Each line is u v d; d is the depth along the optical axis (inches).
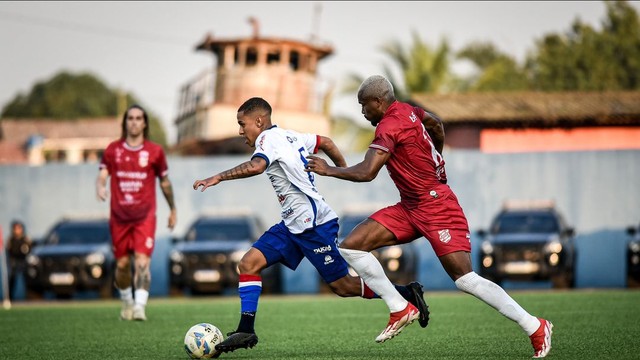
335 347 599.8
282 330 753.6
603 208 1734.7
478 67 3868.1
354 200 1786.4
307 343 633.6
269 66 3120.1
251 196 1811.0
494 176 1760.6
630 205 1726.1
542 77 3939.5
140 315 848.9
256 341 534.3
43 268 1544.0
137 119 831.1
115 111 5546.3
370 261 519.2
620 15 3973.9
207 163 1818.4
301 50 3181.6
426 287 1732.3
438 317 861.2
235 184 1811.0
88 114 5502.0
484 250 1524.4
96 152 3922.2
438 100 2439.7
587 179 1738.4
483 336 658.2
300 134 565.9
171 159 1817.2
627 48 3929.6
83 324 846.5
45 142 3841.0
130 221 840.9
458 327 742.5
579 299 1111.0
